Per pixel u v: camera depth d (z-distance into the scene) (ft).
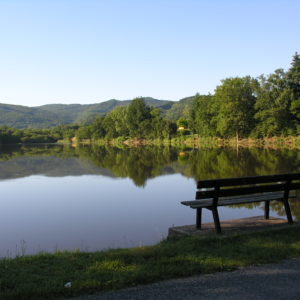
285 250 20.49
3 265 18.81
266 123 235.61
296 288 14.99
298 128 224.94
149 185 68.74
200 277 16.49
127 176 84.69
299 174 28.40
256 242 22.49
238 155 138.72
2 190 65.98
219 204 26.27
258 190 27.40
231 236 24.11
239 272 17.16
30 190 65.62
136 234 34.91
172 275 16.67
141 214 43.80
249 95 254.47
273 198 28.43
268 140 236.02
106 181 76.54
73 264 18.84
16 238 34.71
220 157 132.36
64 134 561.43
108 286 15.34
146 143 371.15
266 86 240.32
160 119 363.97
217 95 258.98
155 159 138.10
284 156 124.26
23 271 17.75
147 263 18.60
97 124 478.18
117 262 18.65
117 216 43.11
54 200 55.21
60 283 15.67
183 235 26.45
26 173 95.35
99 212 45.78
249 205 45.65
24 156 172.86
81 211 46.70
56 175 89.86
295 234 24.64
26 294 14.56
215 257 19.39
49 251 29.94
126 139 414.62
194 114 311.68
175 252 20.70
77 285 15.30
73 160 143.23
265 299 13.84
